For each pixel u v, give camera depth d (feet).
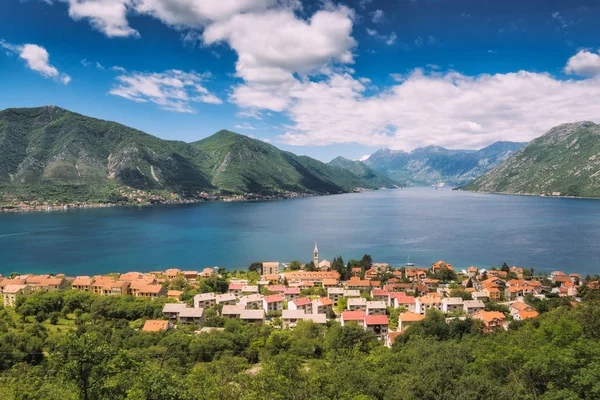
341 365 316.19
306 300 611.47
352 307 610.24
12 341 424.46
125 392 199.00
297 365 327.67
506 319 546.26
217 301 631.97
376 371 307.99
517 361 255.91
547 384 219.00
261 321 552.41
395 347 405.18
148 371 213.25
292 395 251.39
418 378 244.22
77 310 564.30
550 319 386.52
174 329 510.58
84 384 196.03
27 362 403.75
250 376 301.02
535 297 655.76
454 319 494.18
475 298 655.35
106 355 208.85
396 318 572.92
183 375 310.65
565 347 247.70
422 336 435.94
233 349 432.66
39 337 458.09
